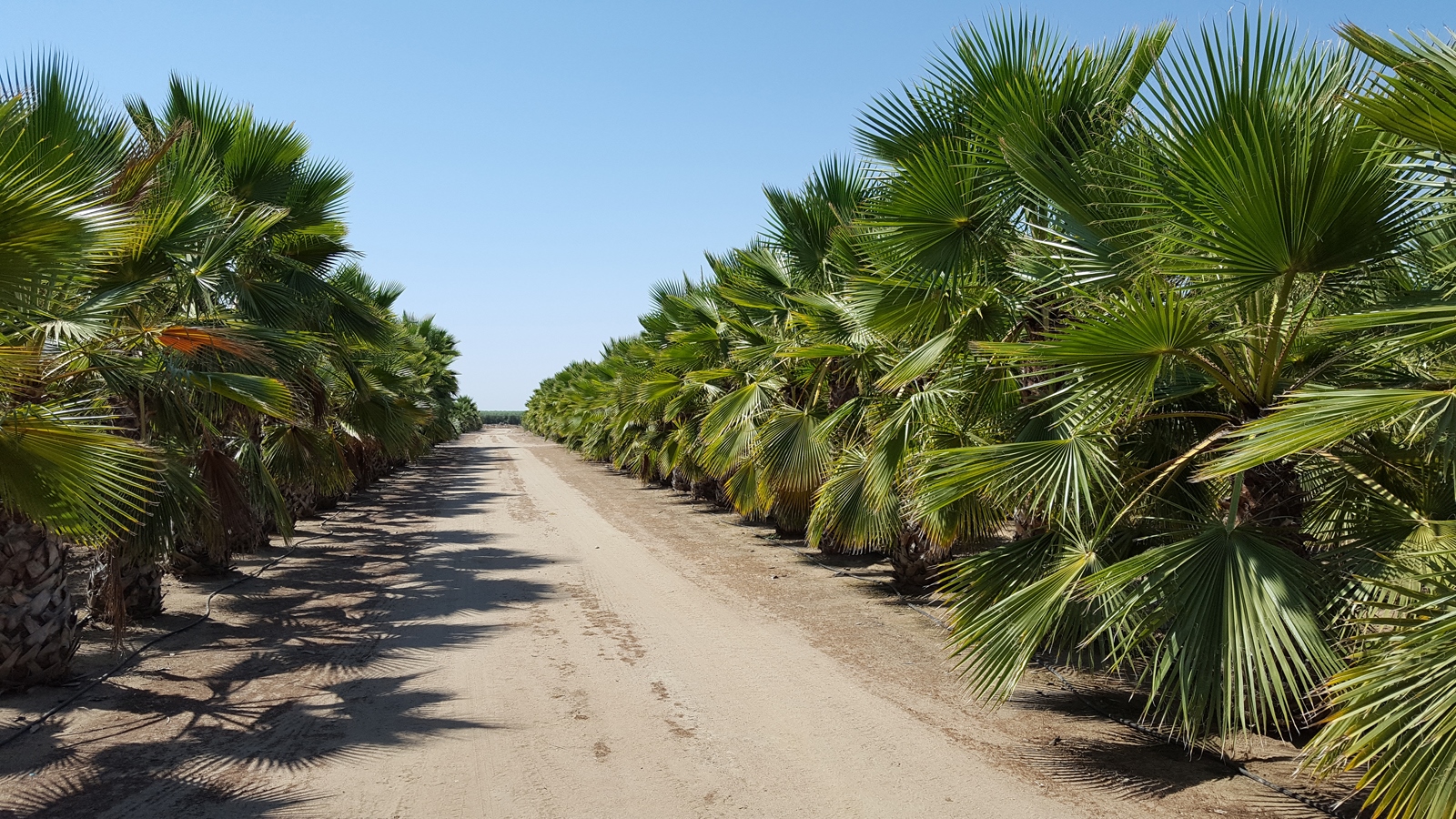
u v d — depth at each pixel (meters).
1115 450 4.75
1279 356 3.91
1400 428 4.18
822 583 9.87
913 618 8.07
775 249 10.46
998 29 5.34
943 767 4.47
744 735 4.95
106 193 5.25
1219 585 3.91
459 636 7.35
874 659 6.63
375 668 6.35
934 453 4.93
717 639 7.26
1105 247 4.27
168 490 6.02
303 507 15.63
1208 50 3.42
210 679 6.05
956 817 3.88
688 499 21.20
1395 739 2.74
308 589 9.53
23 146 5.03
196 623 7.73
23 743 4.77
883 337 7.90
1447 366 3.59
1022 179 4.63
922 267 5.52
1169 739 4.86
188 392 6.40
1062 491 4.86
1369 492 4.21
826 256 9.23
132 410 5.93
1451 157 2.88
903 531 9.19
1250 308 4.13
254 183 8.56
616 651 6.86
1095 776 4.35
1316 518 4.52
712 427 11.95
